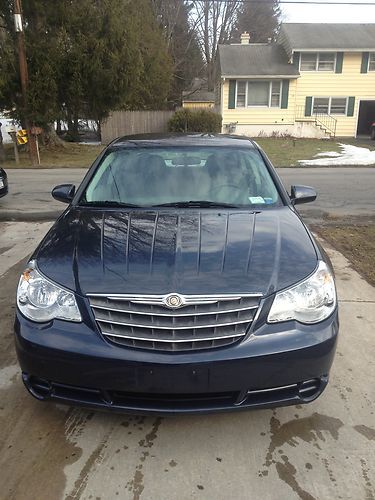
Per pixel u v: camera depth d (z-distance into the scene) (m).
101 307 2.30
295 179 12.22
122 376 2.24
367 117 28.83
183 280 2.33
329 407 2.78
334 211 8.43
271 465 2.34
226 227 2.92
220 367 2.22
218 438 2.52
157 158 3.83
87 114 19.42
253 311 2.31
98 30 16.53
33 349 2.34
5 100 16.39
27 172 14.18
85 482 2.22
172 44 43.19
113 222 3.02
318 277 2.52
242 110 27.50
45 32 16.59
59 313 2.37
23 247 6.01
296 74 26.53
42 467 2.31
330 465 2.34
